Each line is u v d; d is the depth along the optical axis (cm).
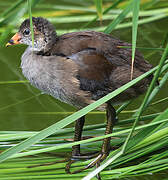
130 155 700
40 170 699
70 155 745
